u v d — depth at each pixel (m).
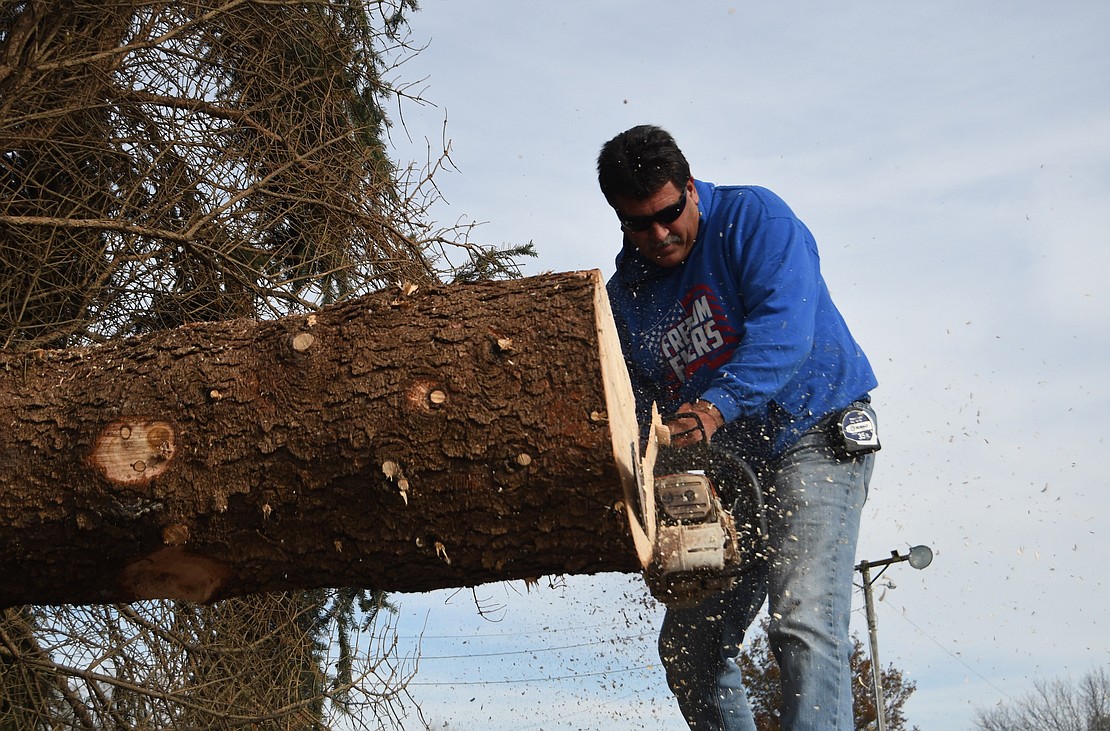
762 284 4.77
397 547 3.63
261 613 9.03
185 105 9.23
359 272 9.68
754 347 4.55
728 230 4.98
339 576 3.80
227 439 3.68
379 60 10.21
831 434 4.74
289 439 3.61
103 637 8.10
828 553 4.61
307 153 9.41
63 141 8.41
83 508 3.78
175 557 3.84
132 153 9.12
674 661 5.04
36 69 8.27
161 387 3.80
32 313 8.45
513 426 3.46
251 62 9.55
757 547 4.56
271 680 8.81
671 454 4.36
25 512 3.82
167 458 3.72
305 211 9.58
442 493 3.51
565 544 3.55
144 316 8.97
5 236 8.34
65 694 8.05
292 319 3.88
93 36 9.14
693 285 5.09
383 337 3.66
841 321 5.01
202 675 8.55
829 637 4.46
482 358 3.54
